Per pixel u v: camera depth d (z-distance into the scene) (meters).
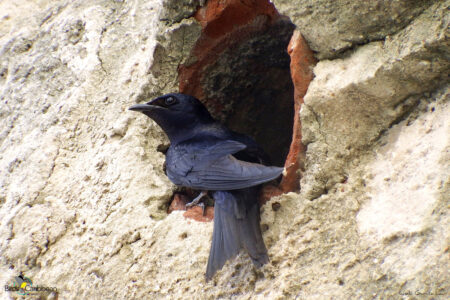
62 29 10.95
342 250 6.38
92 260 7.97
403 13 6.36
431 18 6.20
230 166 7.02
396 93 6.53
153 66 9.07
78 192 8.75
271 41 8.88
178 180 7.63
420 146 6.29
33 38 11.48
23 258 8.41
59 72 10.42
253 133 10.62
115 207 8.28
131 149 8.73
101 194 8.51
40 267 8.34
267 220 7.08
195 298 7.02
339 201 6.74
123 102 9.29
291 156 7.19
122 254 7.83
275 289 6.56
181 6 8.59
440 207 5.71
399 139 6.59
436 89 6.45
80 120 9.51
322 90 6.82
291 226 6.89
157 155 8.86
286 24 8.51
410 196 6.05
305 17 6.89
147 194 8.28
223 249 6.65
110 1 10.95
